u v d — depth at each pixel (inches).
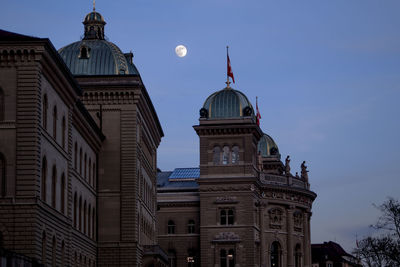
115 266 3939.5
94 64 4185.5
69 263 3216.0
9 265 2436.0
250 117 5777.6
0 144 2780.5
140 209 4244.6
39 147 2812.5
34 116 2795.3
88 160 3816.4
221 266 5698.8
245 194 5723.4
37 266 2674.7
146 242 4562.0
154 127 4783.5
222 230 5713.6
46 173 2923.2
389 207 4820.4
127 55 4530.0
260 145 7047.2
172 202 6033.5
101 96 4030.5
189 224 6028.5
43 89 2898.6
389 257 5132.9
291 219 6151.6
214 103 5856.3
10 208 2741.1
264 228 5954.7
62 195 3208.7
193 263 5979.3
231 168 5762.8
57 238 3041.3
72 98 3304.6
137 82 4020.7
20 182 2755.9
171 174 6550.2
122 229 3961.6
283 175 6161.4
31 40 2807.6
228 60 5999.0
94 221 3939.5
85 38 4384.8
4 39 2810.0
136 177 4045.3
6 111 2797.7
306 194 6294.3
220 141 5802.2
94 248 3895.2
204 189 5777.6
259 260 5851.4
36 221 2746.1
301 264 6225.4
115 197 3986.2
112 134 4023.1
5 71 2817.4
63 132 3230.8
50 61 2906.0
